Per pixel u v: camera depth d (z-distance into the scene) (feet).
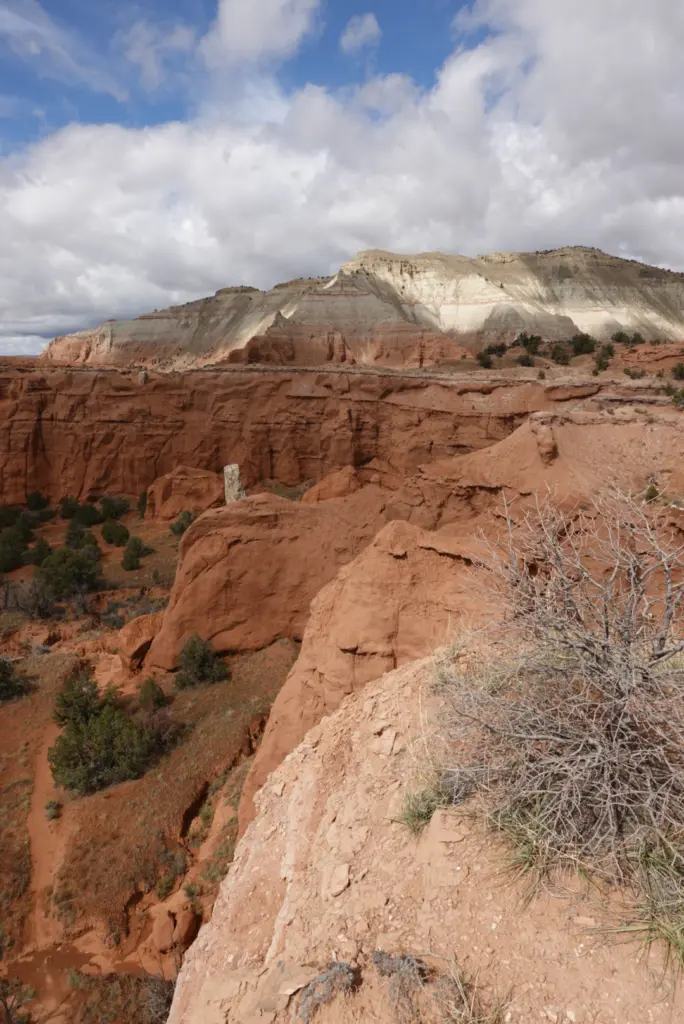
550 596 16.21
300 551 96.37
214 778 71.61
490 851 15.61
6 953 54.24
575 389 166.40
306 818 24.84
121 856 61.05
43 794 72.18
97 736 72.28
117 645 110.01
